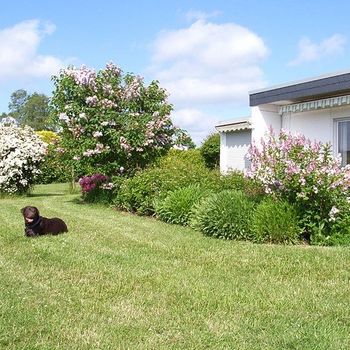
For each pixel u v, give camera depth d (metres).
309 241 8.62
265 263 6.81
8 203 15.85
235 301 5.13
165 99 16.05
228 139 16.53
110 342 4.09
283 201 8.89
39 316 4.66
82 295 5.33
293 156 8.59
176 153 21.22
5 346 3.99
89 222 11.12
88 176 16.53
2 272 6.29
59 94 15.37
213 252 7.62
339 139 11.64
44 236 9.02
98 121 14.81
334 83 10.80
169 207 11.16
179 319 4.62
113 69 15.73
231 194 9.74
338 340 4.11
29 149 18.69
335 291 5.48
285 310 4.88
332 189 8.30
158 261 6.96
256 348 3.98
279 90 12.17
